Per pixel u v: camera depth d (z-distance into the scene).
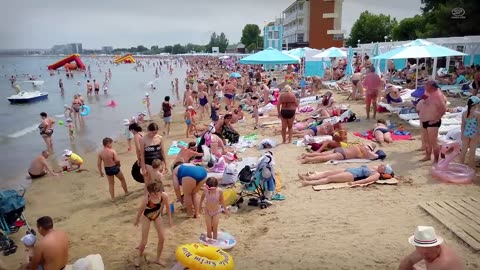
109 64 138.75
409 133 12.49
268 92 20.94
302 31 73.62
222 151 11.15
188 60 125.38
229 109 20.62
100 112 25.59
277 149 12.11
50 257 5.16
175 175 7.99
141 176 9.17
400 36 55.69
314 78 23.72
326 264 5.53
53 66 70.88
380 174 8.65
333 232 6.45
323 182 8.71
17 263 6.82
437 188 7.88
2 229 7.46
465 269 4.95
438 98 8.77
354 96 20.42
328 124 12.95
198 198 8.52
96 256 5.56
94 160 13.86
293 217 7.23
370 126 13.92
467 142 8.57
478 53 25.19
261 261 5.83
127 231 7.61
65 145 16.48
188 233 7.16
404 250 5.67
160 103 29.86
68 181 11.45
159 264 6.21
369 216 6.89
